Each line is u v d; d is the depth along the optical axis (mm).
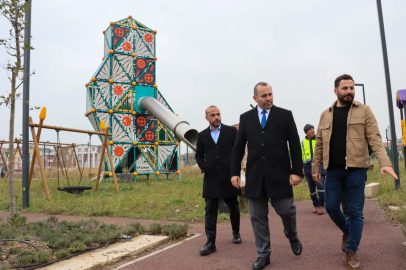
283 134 3711
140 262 4012
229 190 4492
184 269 3697
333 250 4176
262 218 3693
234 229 4836
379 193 8805
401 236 4711
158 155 20594
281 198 3609
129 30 20578
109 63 19844
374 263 3578
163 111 18391
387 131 11953
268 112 3809
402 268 3395
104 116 19391
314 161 3990
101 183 17422
